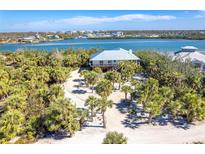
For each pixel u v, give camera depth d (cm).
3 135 3472
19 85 5484
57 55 9212
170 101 4331
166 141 3550
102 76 7000
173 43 19525
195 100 4156
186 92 4675
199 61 7775
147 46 17350
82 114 3972
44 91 4606
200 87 5281
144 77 7244
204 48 13700
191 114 4138
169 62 7062
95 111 4228
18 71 6556
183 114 4378
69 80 7006
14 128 3488
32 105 4322
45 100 4500
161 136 3716
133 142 3503
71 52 11119
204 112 4091
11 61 10719
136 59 8250
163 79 5900
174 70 6244
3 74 6016
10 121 3497
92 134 3791
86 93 5784
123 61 7550
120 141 2627
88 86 6319
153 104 4028
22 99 4262
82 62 9212
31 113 4225
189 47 8800
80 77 7344
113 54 8319
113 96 5503
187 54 8519
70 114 3716
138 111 4666
